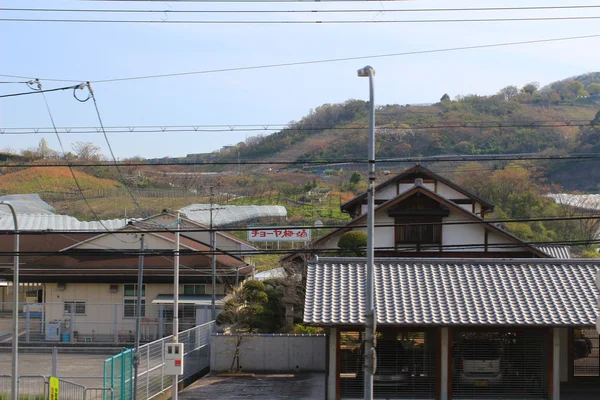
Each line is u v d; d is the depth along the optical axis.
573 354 19.36
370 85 13.69
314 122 90.25
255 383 21.83
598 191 59.75
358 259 19.47
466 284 18.66
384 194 33.72
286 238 49.91
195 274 33.69
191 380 22.77
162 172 73.31
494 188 52.66
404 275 19.05
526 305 17.62
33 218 43.69
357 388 17.55
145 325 32.78
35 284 37.69
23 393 19.19
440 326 16.94
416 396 17.45
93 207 58.56
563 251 32.22
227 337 24.66
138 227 31.58
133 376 18.09
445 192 33.47
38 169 67.75
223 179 70.94
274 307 28.47
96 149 71.75
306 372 24.23
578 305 17.56
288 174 72.75
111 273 33.97
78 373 25.03
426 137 71.56
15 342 18.20
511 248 28.03
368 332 13.27
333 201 60.16
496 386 17.44
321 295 18.05
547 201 53.47
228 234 47.19
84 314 34.00
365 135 76.19
